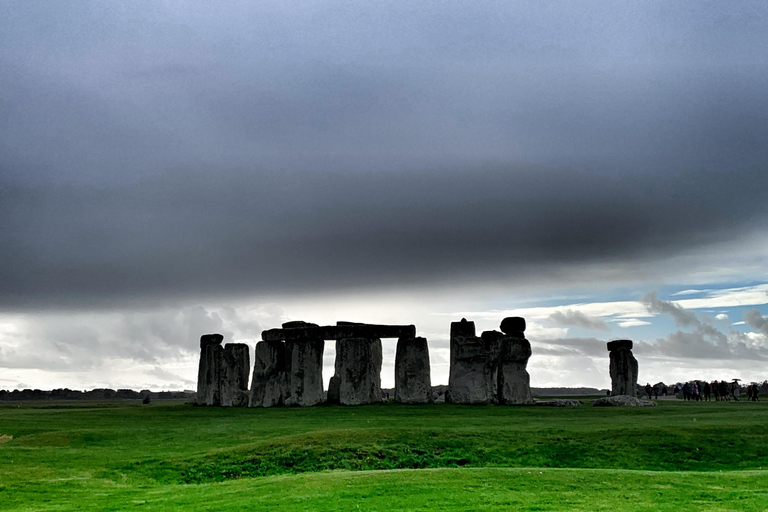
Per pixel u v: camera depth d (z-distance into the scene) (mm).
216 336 66062
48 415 52312
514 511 21562
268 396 59188
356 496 23922
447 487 24859
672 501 22531
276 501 23656
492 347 60344
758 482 25109
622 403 54594
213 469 31875
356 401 57469
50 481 29266
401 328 59062
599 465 31156
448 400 57531
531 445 33562
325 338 59500
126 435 40312
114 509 24031
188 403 68812
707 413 43812
